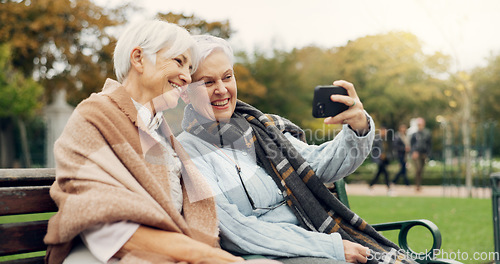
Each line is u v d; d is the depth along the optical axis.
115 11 17.81
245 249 1.92
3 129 21.64
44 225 1.67
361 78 23.52
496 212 3.59
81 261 1.54
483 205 8.84
